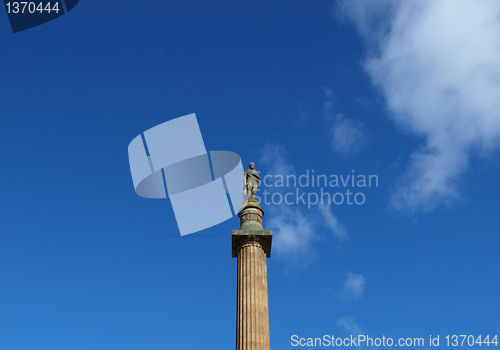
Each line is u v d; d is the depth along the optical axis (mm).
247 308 32062
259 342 31016
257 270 33469
